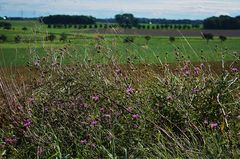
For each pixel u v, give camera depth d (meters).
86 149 4.38
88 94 5.26
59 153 4.23
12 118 5.39
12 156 4.64
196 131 4.61
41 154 4.51
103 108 4.89
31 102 5.40
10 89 6.04
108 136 4.50
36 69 6.48
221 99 4.89
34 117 5.10
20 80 6.56
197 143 4.19
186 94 5.07
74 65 6.18
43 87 5.66
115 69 6.39
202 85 5.30
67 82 5.44
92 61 6.41
